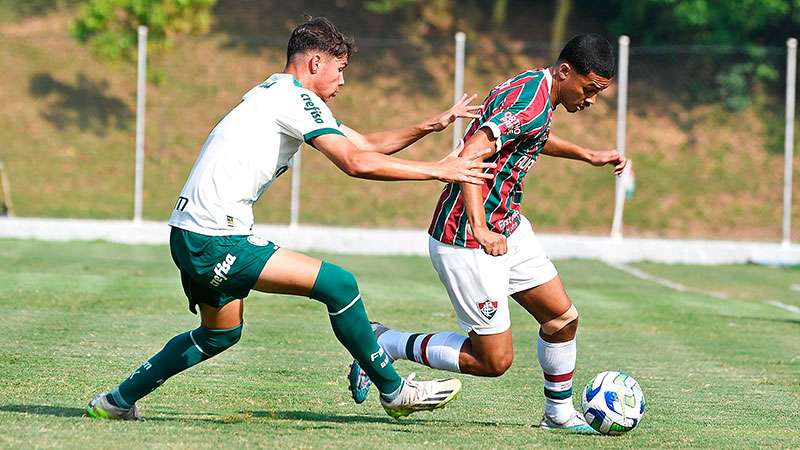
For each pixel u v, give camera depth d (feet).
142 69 215.92
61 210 246.68
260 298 131.75
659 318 126.41
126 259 179.32
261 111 54.34
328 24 56.70
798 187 275.18
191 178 54.60
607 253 216.54
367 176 52.26
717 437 59.93
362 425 59.57
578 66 58.29
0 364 76.54
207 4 265.13
